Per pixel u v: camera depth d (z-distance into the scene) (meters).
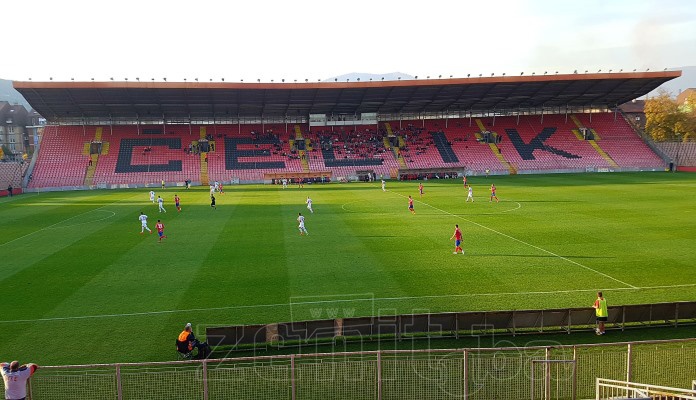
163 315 18.89
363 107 88.56
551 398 12.55
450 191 60.22
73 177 73.88
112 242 32.06
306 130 91.50
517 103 92.00
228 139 86.56
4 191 65.56
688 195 51.06
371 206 47.69
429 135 93.00
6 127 126.12
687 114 104.81
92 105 76.25
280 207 47.84
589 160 88.00
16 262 27.12
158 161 79.44
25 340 16.67
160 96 74.12
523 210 43.16
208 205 50.31
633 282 22.22
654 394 11.20
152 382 13.47
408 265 25.36
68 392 12.95
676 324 17.42
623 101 93.81
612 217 38.56
